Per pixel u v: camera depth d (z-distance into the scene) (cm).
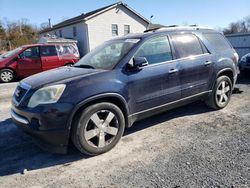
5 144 433
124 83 395
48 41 2812
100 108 374
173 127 479
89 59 473
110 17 2988
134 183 308
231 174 315
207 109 571
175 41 477
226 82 563
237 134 434
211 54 529
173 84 458
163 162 353
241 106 589
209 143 405
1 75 1198
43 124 343
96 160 370
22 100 367
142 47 430
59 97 347
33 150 409
